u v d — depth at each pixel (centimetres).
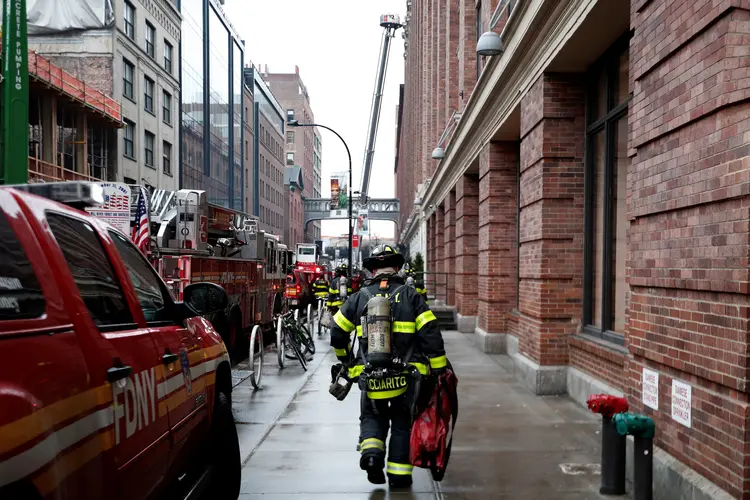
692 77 418
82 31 3186
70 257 273
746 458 361
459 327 1844
